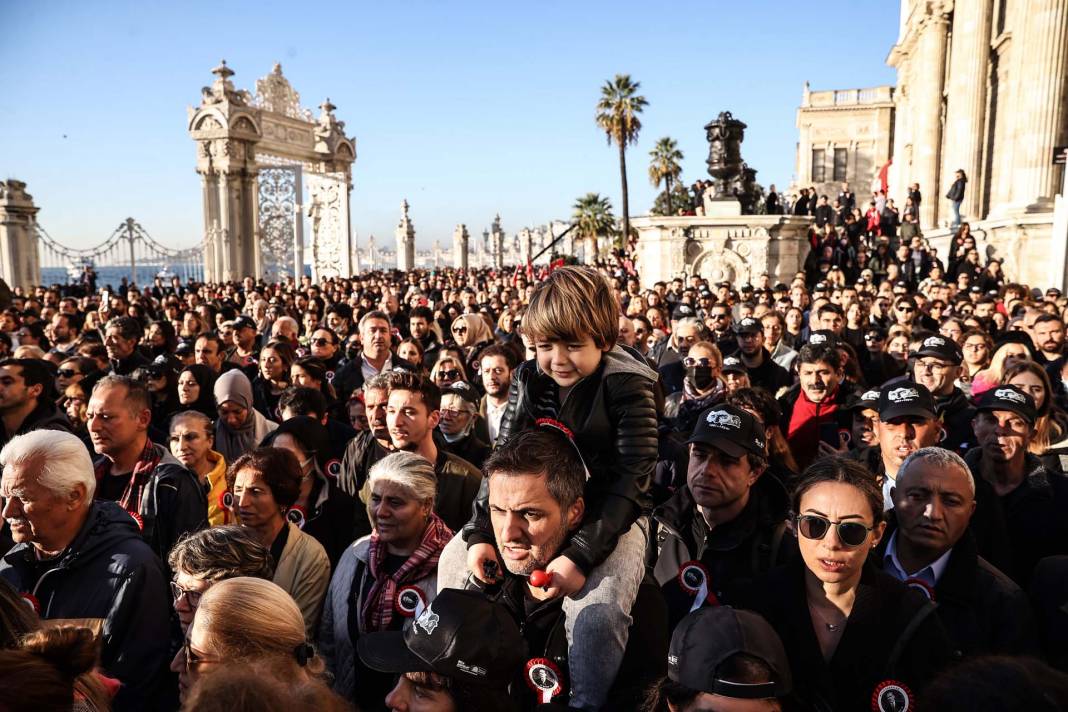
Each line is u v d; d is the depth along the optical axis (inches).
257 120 1212.5
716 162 879.1
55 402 234.2
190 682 91.1
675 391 274.4
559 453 85.5
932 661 94.6
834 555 96.3
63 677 66.9
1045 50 895.1
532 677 89.9
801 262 873.5
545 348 90.4
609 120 1798.7
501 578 93.5
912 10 1615.4
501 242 2453.2
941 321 392.8
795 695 83.3
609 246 2044.8
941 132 1380.4
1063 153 547.5
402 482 129.9
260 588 95.4
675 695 76.5
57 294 719.7
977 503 136.9
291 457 144.6
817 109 2482.8
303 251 1376.7
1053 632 114.4
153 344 368.5
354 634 129.0
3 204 927.7
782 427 237.5
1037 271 791.1
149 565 123.0
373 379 182.4
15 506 117.7
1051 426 176.4
